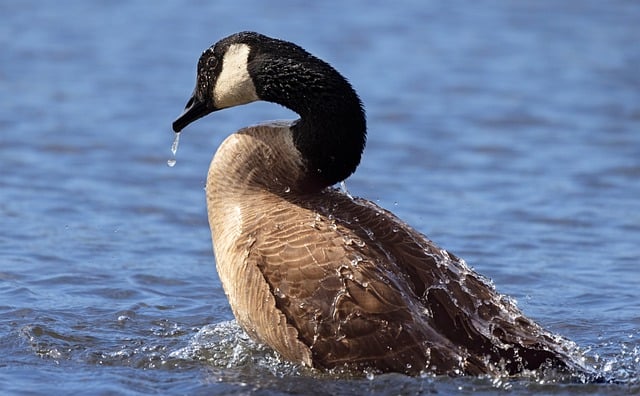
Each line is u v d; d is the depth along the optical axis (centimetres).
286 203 1095
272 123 1148
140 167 2009
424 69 2822
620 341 1210
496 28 3297
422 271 1042
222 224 1109
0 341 1184
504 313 1043
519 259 1545
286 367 1068
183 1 3500
